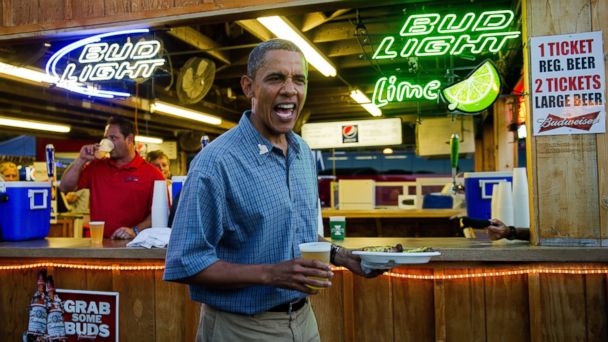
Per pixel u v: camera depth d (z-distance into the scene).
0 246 3.06
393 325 2.77
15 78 5.39
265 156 1.64
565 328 2.56
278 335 1.66
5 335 3.19
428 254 1.71
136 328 3.02
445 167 11.23
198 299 1.67
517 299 2.62
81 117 9.89
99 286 3.06
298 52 1.63
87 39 3.38
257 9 2.92
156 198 3.17
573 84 2.58
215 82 7.90
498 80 2.93
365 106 8.77
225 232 1.60
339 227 3.15
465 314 2.67
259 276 1.46
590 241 2.54
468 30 3.20
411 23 3.29
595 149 2.55
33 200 3.38
